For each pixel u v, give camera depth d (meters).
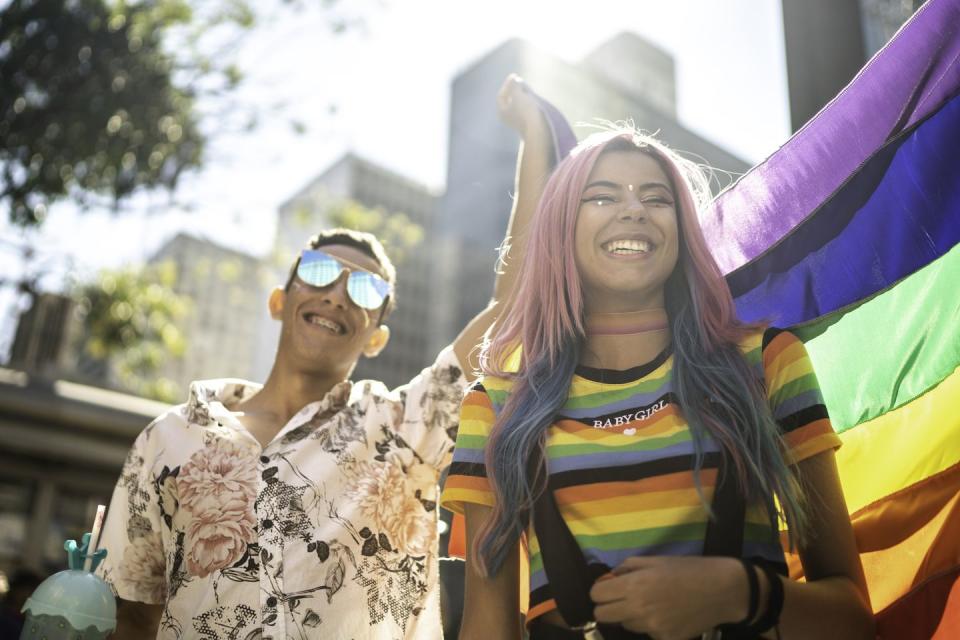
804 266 2.07
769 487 1.53
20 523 9.16
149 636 2.42
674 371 1.68
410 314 71.19
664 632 1.32
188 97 10.24
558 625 1.53
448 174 72.25
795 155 2.13
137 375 12.51
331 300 2.72
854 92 2.03
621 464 1.58
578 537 1.55
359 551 2.34
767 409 1.60
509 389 1.85
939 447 1.80
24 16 9.25
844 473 1.98
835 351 2.06
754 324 1.78
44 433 9.28
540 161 2.61
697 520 1.51
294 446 2.48
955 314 1.83
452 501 1.77
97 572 2.38
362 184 73.12
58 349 12.07
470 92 71.19
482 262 68.94
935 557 1.74
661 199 1.87
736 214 2.24
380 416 2.56
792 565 1.90
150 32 9.85
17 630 4.61
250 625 2.17
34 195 9.63
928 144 1.87
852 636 1.41
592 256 1.82
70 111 9.52
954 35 1.84
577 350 1.80
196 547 2.29
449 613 6.75
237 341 76.31
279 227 13.20
